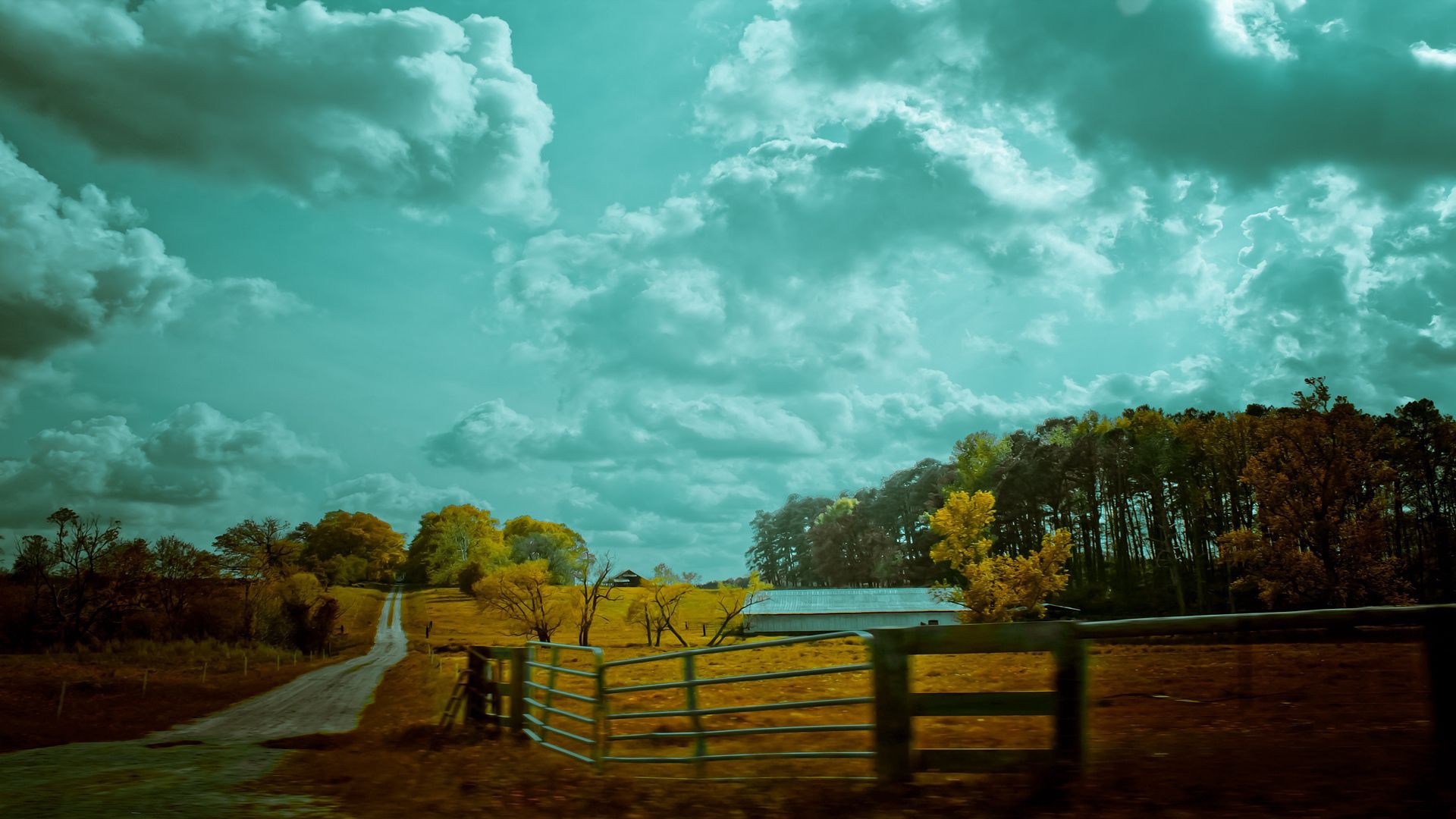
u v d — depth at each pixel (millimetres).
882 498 144625
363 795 7598
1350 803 4652
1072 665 5645
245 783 8391
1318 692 5137
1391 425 67312
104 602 59438
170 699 28453
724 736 7441
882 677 6188
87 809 6902
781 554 185750
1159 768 5262
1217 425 76062
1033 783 5547
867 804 5742
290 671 45688
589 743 9469
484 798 7293
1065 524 104250
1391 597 46875
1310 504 48562
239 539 72312
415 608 119625
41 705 24250
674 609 75188
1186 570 88938
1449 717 4895
